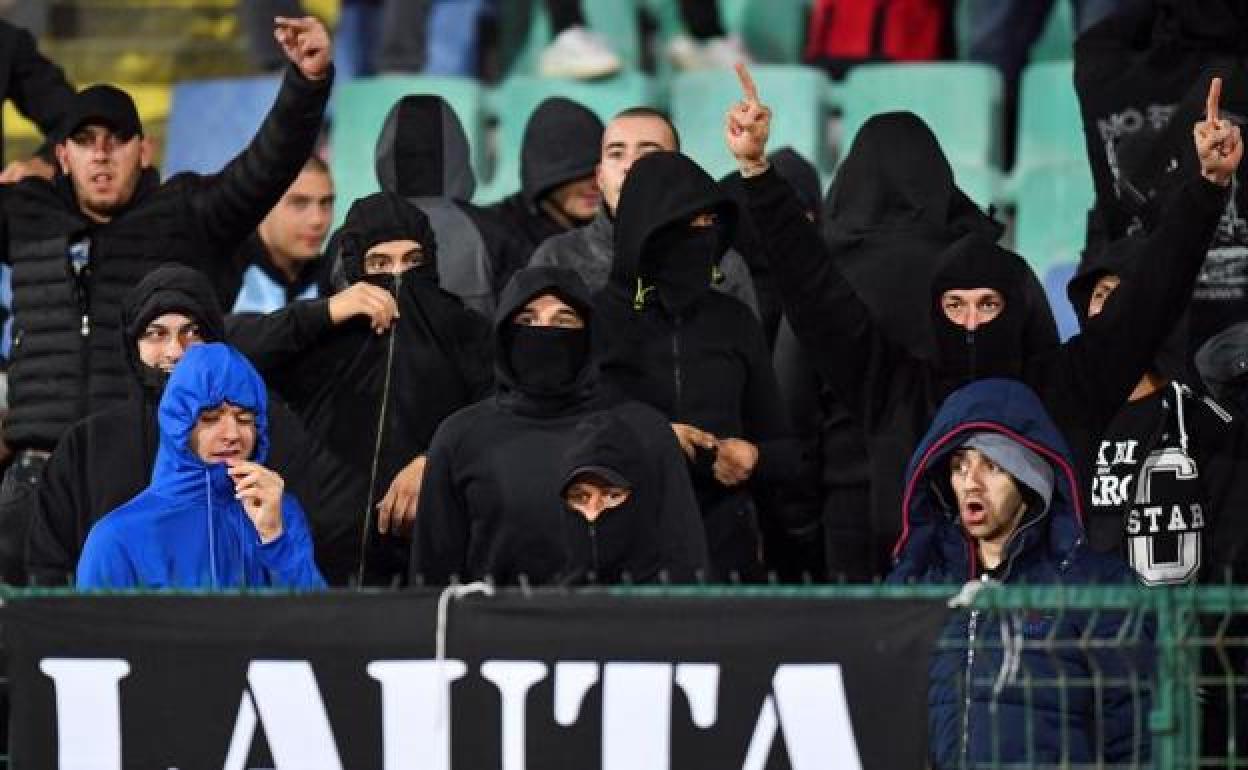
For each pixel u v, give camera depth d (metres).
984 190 44.97
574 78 47.34
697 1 47.78
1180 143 33.88
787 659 22.78
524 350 28.16
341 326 31.36
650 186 30.50
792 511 32.03
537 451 27.95
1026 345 30.78
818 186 38.47
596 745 23.02
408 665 23.28
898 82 46.12
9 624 23.84
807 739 22.75
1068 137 45.22
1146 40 36.28
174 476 27.47
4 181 37.75
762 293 34.75
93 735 23.75
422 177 35.88
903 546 26.70
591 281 32.59
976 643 23.11
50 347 32.88
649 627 22.97
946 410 26.30
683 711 22.91
